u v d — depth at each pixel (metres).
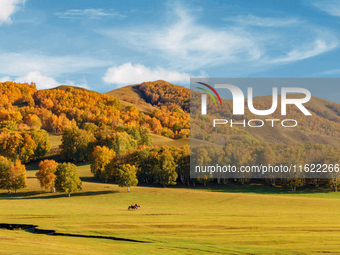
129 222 52.78
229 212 66.62
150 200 92.50
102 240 41.50
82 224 51.09
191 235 44.22
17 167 106.00
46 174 104.38
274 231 46.34
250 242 39.88
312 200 87.62
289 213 64.69
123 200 93.44
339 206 78.06
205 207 78.69
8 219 55.75
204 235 44.09
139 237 42.69
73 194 103.44
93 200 93.94
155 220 54.97
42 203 86.38
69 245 37.22
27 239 39.78
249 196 95.12
